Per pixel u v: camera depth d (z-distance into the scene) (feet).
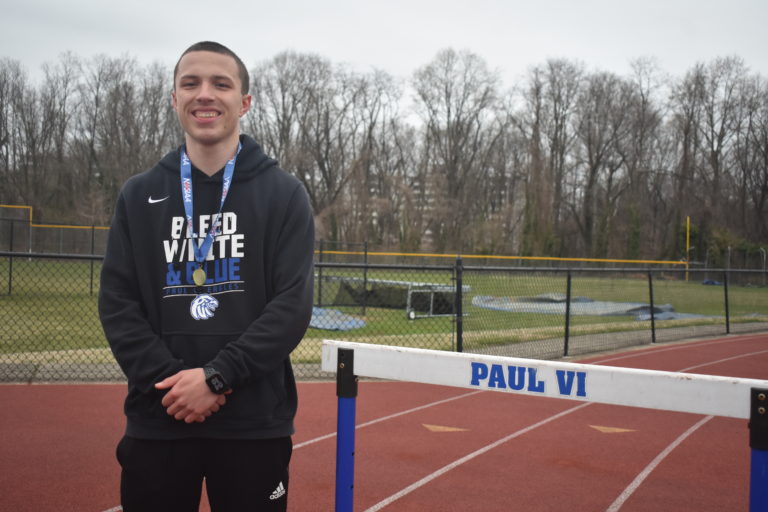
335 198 150.82
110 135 155.74
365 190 144.36
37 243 101.35
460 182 160.04
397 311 43.14
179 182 6.23
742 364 31.17
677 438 17.38
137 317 5.91
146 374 5.63
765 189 154.10
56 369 23.59
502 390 5.60
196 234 6.03
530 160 142.61
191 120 6.13
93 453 14.85
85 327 33.32
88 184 153.79
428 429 17.58
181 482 5.79
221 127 6.13
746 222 154.61
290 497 12.39
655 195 162.20
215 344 5.80
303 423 17.61
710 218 144.66
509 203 159.22
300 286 5.91
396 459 14.97
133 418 5.80
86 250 103.09
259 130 165.17
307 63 162.91
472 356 5.72
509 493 13.01
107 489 12.68
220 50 6.31
